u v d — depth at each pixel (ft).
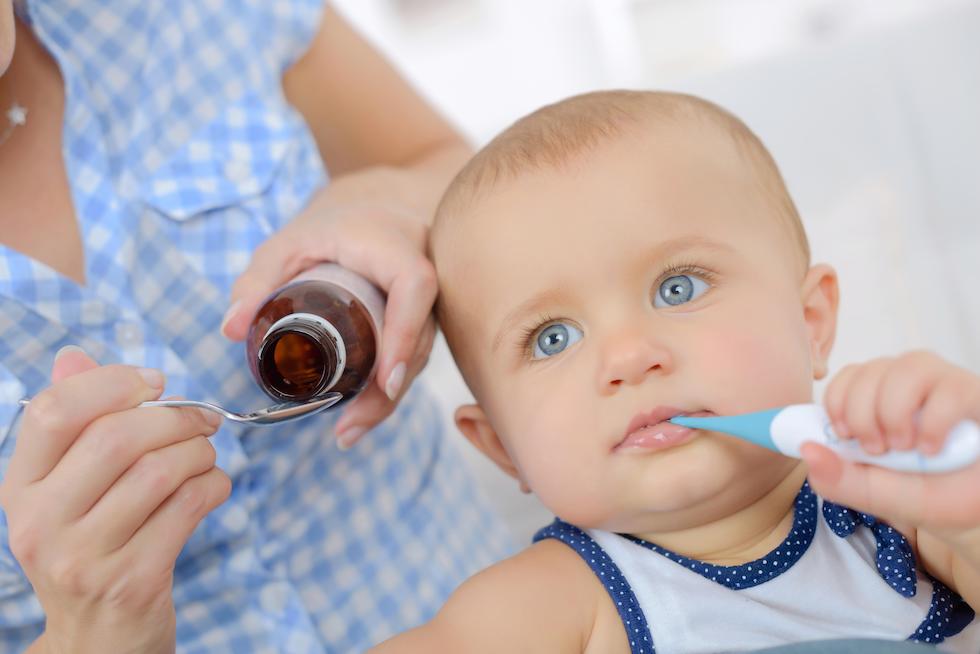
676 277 2.89
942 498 2.04
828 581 2.78
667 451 2.69
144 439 2.48
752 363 2.75
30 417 2.45
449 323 3.26
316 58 4.78
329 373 2.86
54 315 3.46
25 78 3.77
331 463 3.93
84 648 2.59
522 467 3.00
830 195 6.68
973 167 6.66
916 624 2.71
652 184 2.96
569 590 2.82
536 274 2.95
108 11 4.11
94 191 3.70
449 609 2.85
